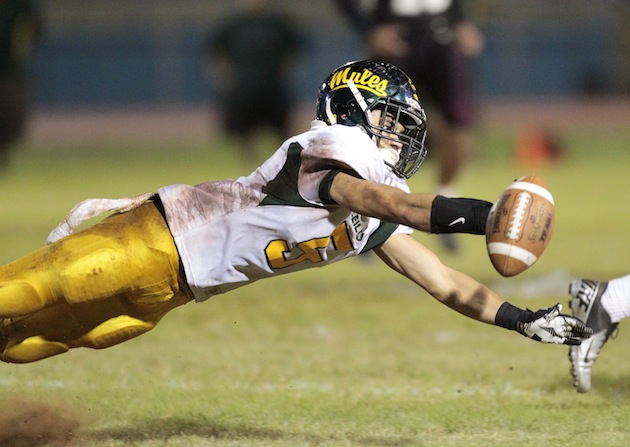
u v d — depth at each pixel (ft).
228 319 76.59
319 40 389.19
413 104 42.70
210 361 62.59
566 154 233.35
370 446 43.96
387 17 107.14
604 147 259.39
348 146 38.88
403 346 66.85
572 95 405.59
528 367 60.23
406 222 36.68
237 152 250.16
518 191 35.45
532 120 325.01
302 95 391.24
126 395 53.72
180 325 74.28
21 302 40.09
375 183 37.68
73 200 157.17
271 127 204.33
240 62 200.34
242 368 60.70
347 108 42.65
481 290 43.91
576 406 50.93
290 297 86.53
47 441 45.50
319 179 39.09
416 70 106.83
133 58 402.52
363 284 93.76
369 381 57.31
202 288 41.70
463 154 106.93
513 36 402.11
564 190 174.60
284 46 200.34
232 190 41.39
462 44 106.11
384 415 49.57
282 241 40.91
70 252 40.42
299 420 48.75
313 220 40.22
